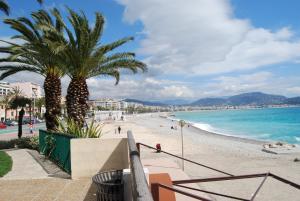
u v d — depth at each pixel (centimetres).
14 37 1884
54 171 1086
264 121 10788
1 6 1582
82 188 830
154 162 1150
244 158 2252
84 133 1191
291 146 3150
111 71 2000
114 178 655
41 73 2058
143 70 2022
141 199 196
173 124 10019
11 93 9794
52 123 1922
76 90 1836
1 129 6538
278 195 1223
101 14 1755
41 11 1889
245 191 1277
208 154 2530
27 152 1698
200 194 902
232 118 14300
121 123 9962
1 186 879
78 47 1752
